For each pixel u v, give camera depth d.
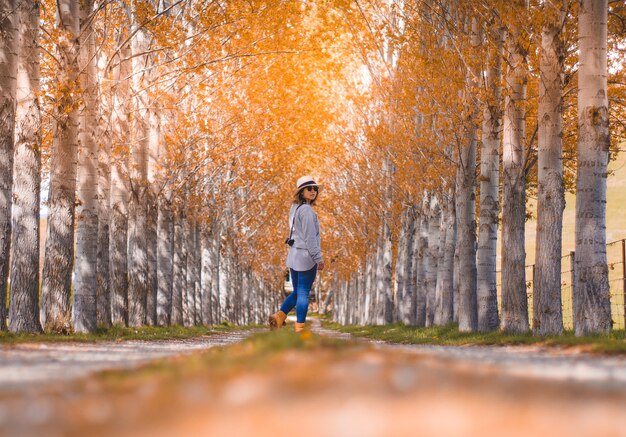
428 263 31.66
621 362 7.94
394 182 36.56
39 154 17.14
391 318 44.41
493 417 2.95
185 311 38.34
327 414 3.03
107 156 23.06
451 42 22.95
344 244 65.44
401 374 4.10
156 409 3.46
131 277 28.80
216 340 23.30
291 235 12.34
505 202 18.47
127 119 26.33
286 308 12.50
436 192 29.11
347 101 42.84
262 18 26.91
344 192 51.84
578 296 14.20
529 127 24.36
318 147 45.56
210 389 3.93
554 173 16.20
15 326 16.41
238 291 61.88
